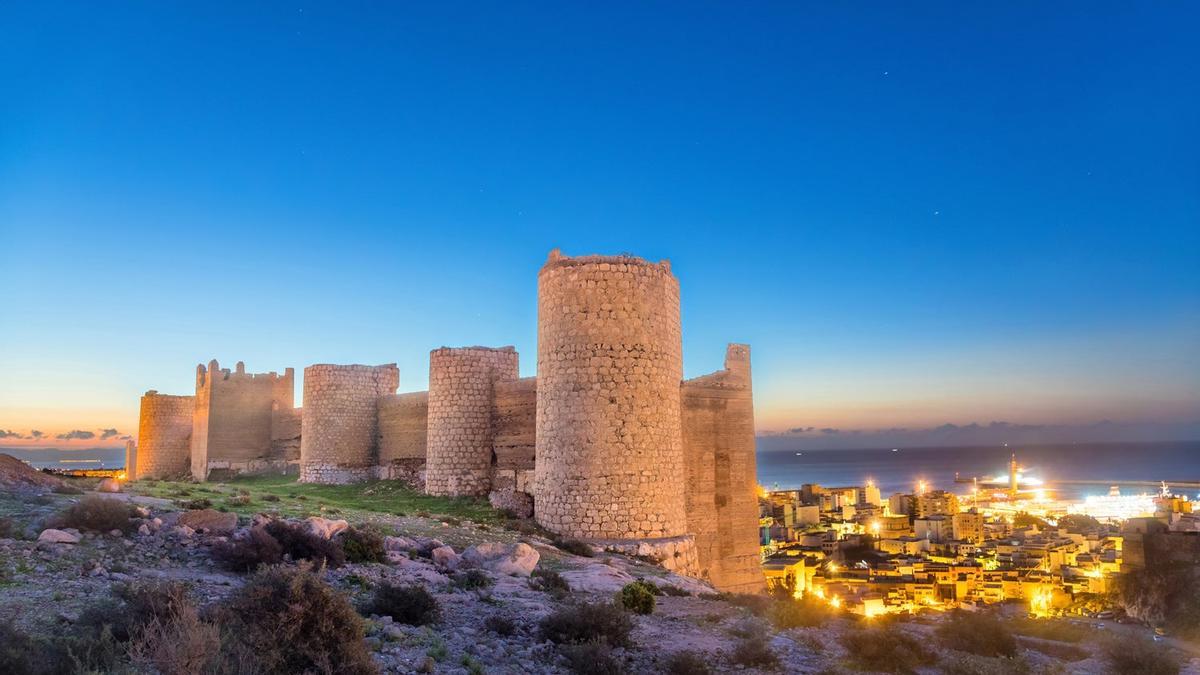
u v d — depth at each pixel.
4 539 16.09
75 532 16.89
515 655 13.03
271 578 11.76
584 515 28.36
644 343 29.58
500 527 29.27
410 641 12.88
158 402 60.00
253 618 10.99
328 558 18.05
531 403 36.12
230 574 16.23
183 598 11.80
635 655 13.97
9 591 13.22
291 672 10.40
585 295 29.59
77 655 9.61
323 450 46.19
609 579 21.44
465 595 16.97
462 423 37.47
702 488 32.56
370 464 47.09
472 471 37.16
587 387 29.02
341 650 10.81
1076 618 27.56
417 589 14.90
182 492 28.34
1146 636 18.31
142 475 59.25
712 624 17.44
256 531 17.62
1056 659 16.00
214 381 54.09
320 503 30.95
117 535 17.34
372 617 14.06
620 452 28.61
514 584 18.98
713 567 32.38
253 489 41.31
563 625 14.35
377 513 28.53
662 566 27.55
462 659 12.14
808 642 15.60
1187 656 16.69
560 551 25.81
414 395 45.19
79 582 14.11
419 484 41.81
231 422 54.50
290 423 55.00
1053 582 51.38
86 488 25.45
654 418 29.28
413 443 44.84
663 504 29.03
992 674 13.81
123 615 11.23
